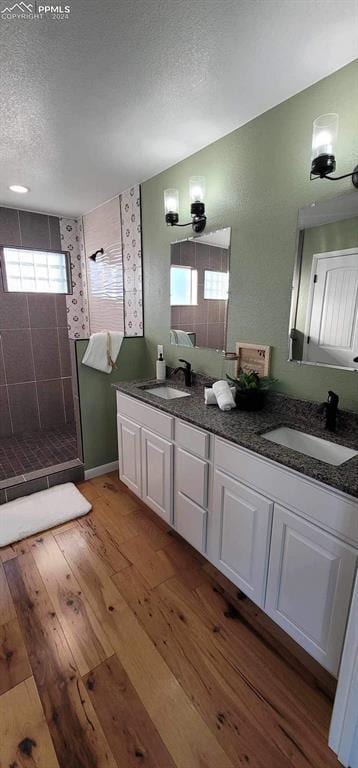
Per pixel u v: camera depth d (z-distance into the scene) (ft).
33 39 3.77
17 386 10.87
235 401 5.71
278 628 4.62
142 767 3.20
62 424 11.96
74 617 4.74
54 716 3.58
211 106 5.04
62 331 11.48
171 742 3.39
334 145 4.10
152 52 3.99
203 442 5.03
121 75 4.34
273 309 5.56
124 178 7.80
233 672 4.05
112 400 8.70
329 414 4.65
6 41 3.78
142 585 5.31
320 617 3.72
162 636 4.48
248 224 5.74
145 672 4.03
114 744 3.36
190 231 6.95
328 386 4.94
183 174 6.88
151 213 7.93
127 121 5.42
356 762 3.12
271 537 4.17
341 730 3.18
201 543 5.47
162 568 5.66
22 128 5.58
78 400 8.20
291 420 5.17
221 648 4.33
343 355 4.70
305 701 3.76
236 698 3.78
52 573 5.53
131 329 9.39
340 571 3.44
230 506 4.73
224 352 6.61
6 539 6.21
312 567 3.71
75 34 3.73
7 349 10.52
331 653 3.67
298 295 5.15
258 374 5.92
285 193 5.11
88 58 4.06
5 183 8.03
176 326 7.76
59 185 8.19
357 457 3.84
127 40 3.82
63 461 8.87
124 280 9.30
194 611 4.86
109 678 3.95
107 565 5.72
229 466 4.65
